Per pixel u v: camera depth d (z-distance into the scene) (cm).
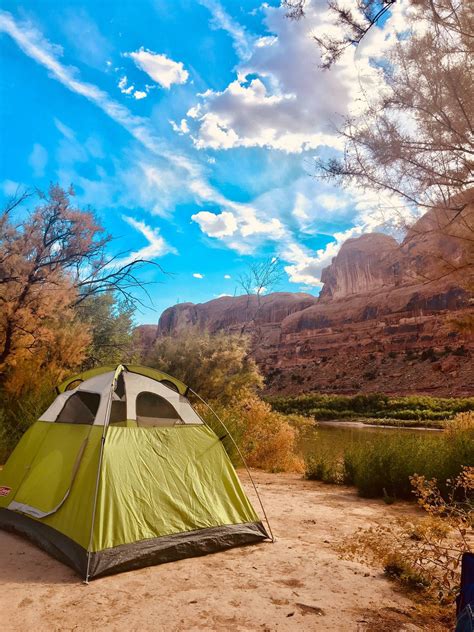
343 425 3900
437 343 7588
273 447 1272
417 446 857
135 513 431
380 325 8775
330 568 412
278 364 10300
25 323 1112
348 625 305
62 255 1267
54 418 552
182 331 2002
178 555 429
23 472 532
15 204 1206
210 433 539
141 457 470
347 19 314
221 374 1831
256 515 507
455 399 5097
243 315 11619
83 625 301
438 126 299
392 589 369
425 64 290
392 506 709
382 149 315
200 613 320
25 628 295
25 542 466
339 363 8894
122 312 1952
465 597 193
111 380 512
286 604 337
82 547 398
